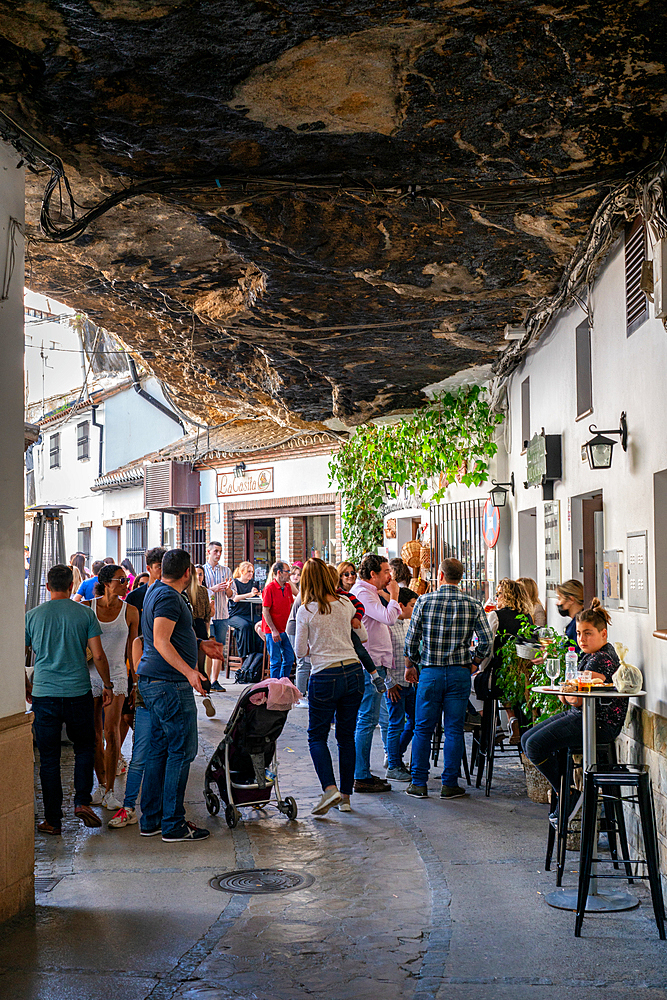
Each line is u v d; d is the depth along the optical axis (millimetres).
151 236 7203
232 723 7469
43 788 7145
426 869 6188
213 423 17234
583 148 5422
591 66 4578
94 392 26141
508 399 11164
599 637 6055
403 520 16375
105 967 4594
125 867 6289
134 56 4484
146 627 7074
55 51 4434
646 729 5809
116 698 7832
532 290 7977
